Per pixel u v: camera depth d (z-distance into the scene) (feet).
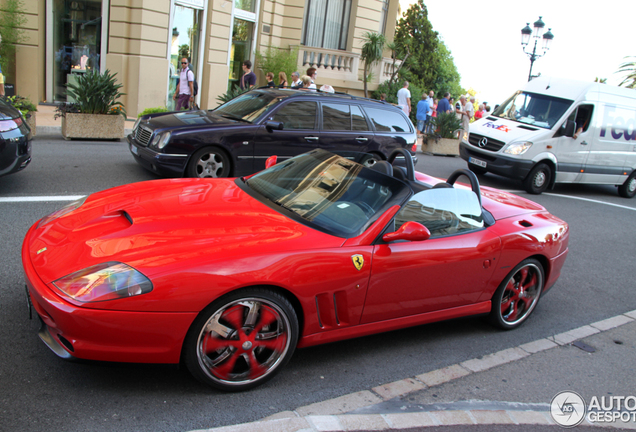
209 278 8.77
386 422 9.22
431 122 51.96
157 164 22.93
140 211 10.53
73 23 44.73
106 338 8.41
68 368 9.71
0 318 11.03
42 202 19.25
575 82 37.17
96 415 8.52
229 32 52.44
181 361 9.12
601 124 36.88
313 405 9.63
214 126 23.71
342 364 11.39
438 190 12.37
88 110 32.96
